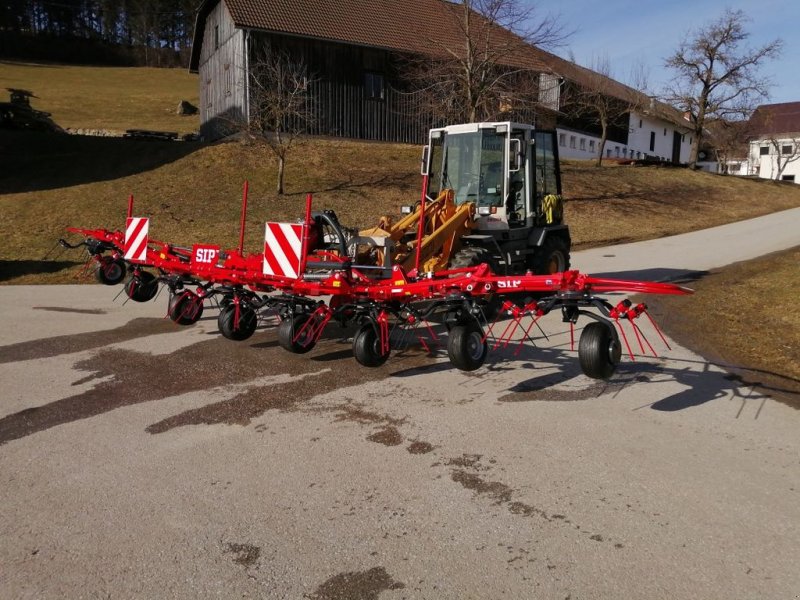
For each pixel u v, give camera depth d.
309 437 5.28
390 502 4.23
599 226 22.97
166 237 16.55
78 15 92.94
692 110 40.62
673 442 5.18
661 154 51.97
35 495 4.31
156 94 55.75
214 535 3.84
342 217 19.17
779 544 3.76
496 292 6.09
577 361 7.48
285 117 25.70
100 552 3.67
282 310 7.34
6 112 31.11
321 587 3.37
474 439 5.23
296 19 26.22
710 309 10.39
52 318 9.63
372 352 6.87
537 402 6.10
